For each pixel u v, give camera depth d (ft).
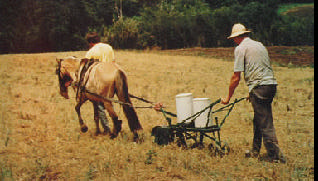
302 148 19.99
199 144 19.51
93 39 23.29
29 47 110.93
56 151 20.33
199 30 97.91
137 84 45.55
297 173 15.71
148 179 15.80
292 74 54.75
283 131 24.00
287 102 34.22
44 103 34.37
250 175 15.90
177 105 19.52
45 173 16.96
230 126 25.89
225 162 17.51
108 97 21.36
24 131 24.75
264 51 17.40
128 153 19.16
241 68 17.47
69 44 112.37
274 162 17.11
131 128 21.20
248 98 18.03
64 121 27.25
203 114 18.89
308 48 82.89
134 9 130.62
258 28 98.17
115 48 97.86
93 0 116.26
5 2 109.29
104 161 18.15
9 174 16.65
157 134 20.29
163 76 51.57
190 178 15.79
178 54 80.18
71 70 24.21
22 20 110.73
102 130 25.32
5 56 63.41
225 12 99.45
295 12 156.76
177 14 104.32
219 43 97.91
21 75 48.47
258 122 17.46
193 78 50.42
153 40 98.89
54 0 112.78
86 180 15.70
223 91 41.63
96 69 21.93
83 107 32.63
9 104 33.65
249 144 20.94
